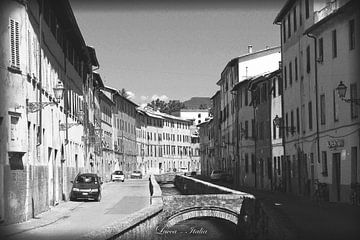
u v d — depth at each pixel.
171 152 130.75
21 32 21.48
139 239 16.75
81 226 21.59
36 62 24.47
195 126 146.88
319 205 29.55
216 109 92.69
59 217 25.05
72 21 33.78
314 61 35.38
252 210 24.75
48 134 28.23
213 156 96.81
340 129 30.45
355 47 28.42
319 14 35.41
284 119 45.16
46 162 27.39
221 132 85.00
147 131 117.19
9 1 20.88
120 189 52.84
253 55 66.19
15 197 21.09
